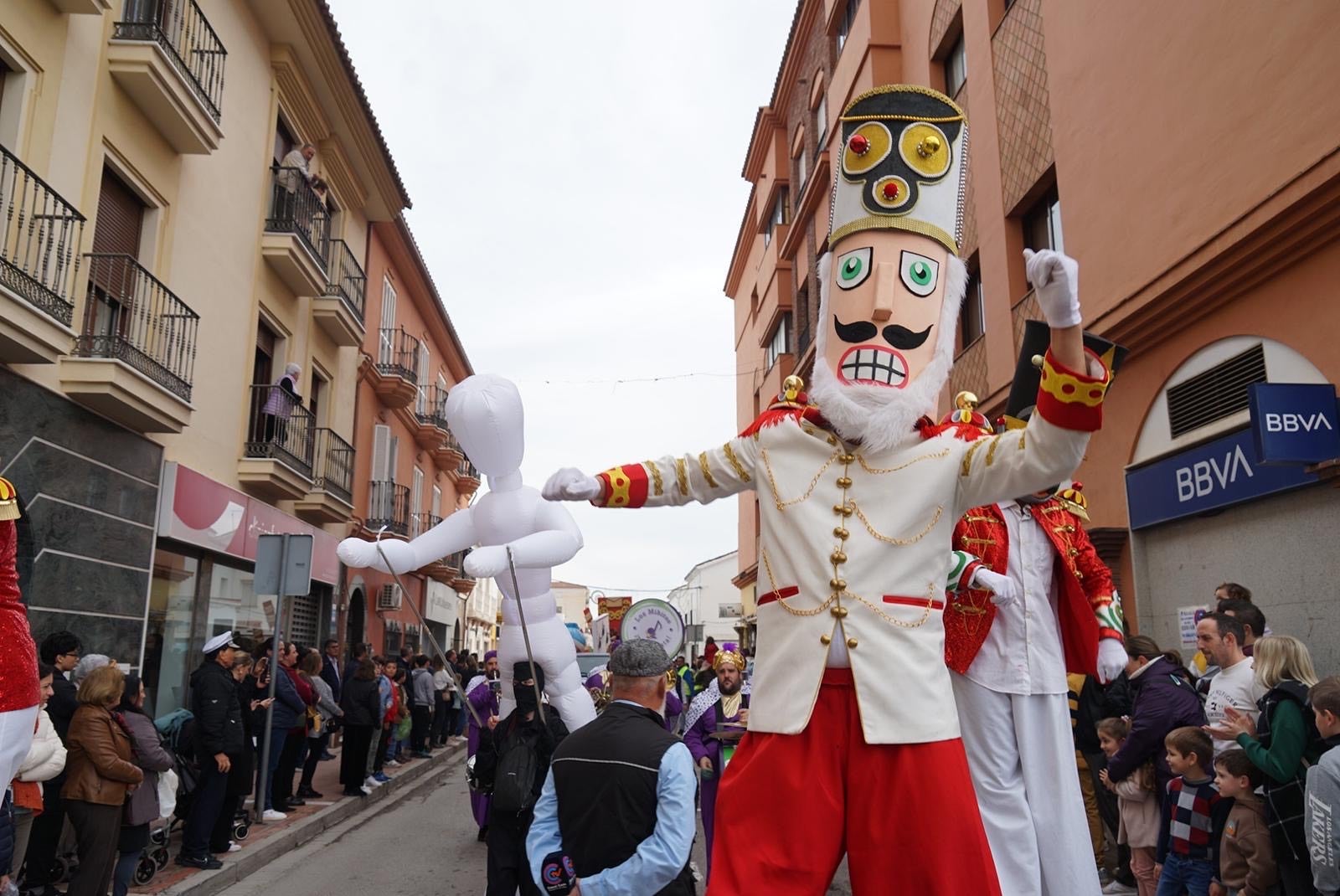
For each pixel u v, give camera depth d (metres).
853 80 18.52
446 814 11.09
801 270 23.56
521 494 5.91
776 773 2.75
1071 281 2.51
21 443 8.84
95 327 10.12
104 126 10.30
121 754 5.78
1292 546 7.32
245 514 13.81
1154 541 9.27
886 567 2.84
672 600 73.75
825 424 3.06
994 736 3.28
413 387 23.02
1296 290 7.26
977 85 13.70
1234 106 7.80
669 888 3.53
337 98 17.20
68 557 9.52
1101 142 9.91
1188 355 8.58
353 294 19.34
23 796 5.39
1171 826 5.11
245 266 14.24
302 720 10.12
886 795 2.67
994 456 2.85
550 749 5.41
